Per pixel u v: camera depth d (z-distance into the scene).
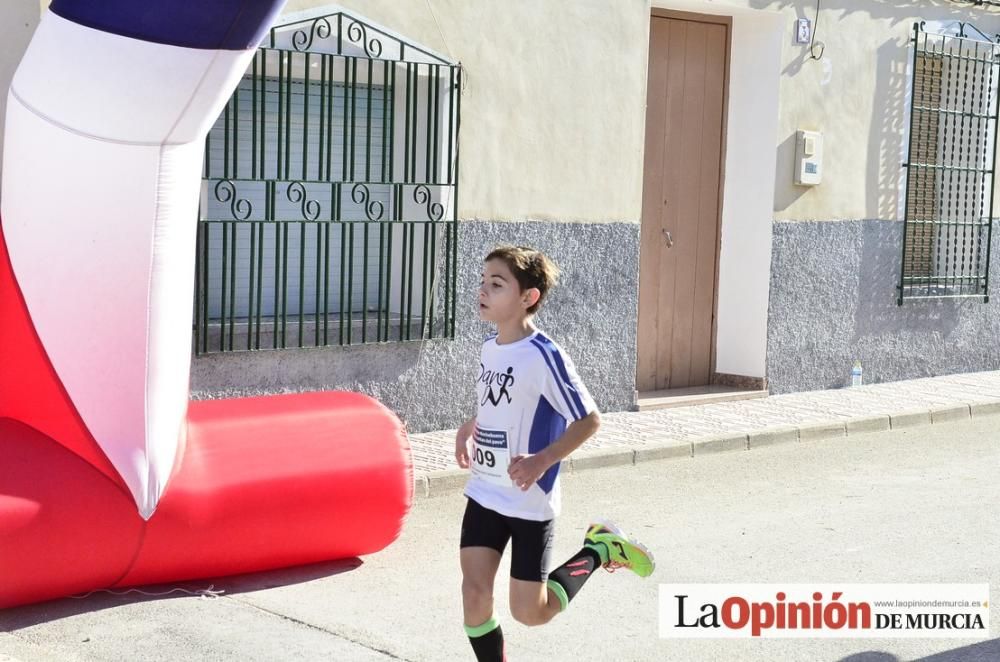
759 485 8.73
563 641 5.65
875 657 5.49
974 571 6.76
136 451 5.84
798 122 11.83
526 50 9.87
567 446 4.49
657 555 6.98
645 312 11.48
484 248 9.77
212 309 8.71
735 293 11.95
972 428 11.10
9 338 6.14
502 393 4.61
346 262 9.27
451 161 9.49
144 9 5.57
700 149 11.77
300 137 9.01
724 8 11.27
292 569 6.61
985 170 13.46
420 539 7.24
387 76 9.09
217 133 8.57
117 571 5.95
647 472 9.05
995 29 13.55
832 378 12.41
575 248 10.30
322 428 6.59
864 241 12.53
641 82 10.65
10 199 6.16
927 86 13.12
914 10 12.73
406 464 6.66
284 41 8.59
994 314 13.91
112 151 5.77
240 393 8.64
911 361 13.16
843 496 8.44
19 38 7.59
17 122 6.07
